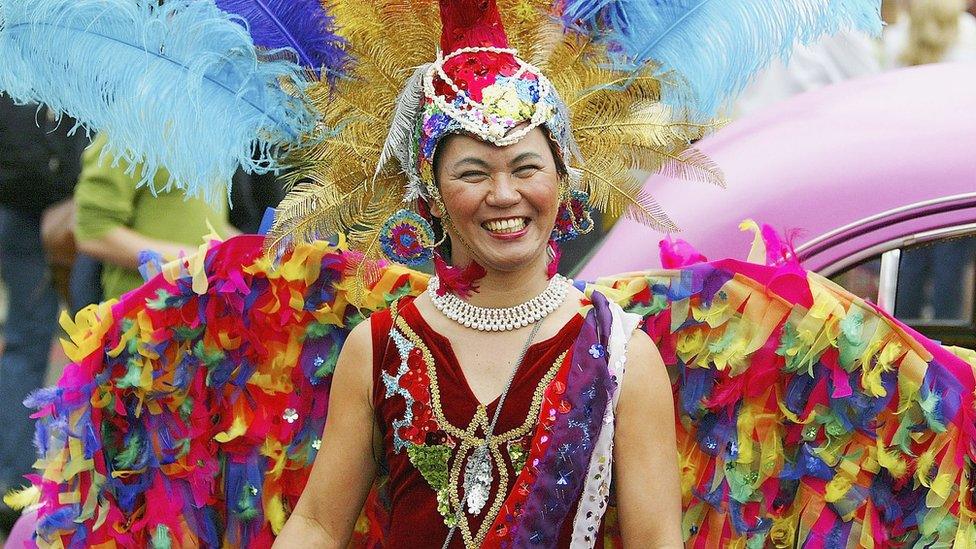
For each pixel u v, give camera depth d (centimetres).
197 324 701
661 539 614
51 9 643
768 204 783
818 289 666
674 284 680
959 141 777
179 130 658
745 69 660
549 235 620
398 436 625
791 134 816
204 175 666
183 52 656
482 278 625
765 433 684
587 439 607
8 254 1294
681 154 671
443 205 625
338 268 697
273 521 717
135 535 718
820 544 682
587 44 659
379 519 710
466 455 616
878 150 784
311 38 662
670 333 684
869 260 769
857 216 769
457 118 601
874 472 676
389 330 639
